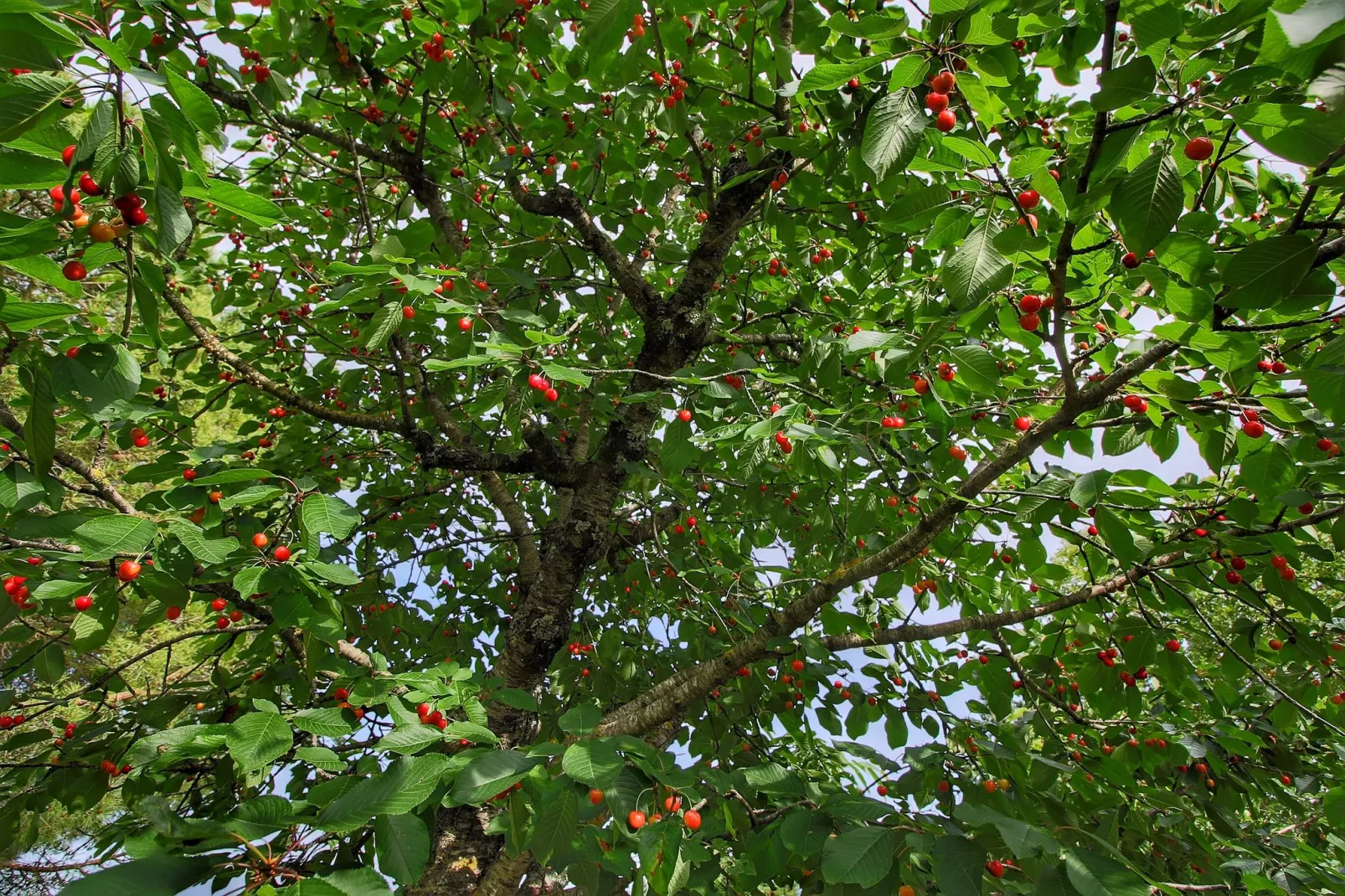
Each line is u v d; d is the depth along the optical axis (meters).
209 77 3.61
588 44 2.79
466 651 5.24
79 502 4.00
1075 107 2.64
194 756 2.09
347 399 4.81
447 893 2.96
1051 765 2.72
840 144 2.98
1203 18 1.75
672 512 5.23
